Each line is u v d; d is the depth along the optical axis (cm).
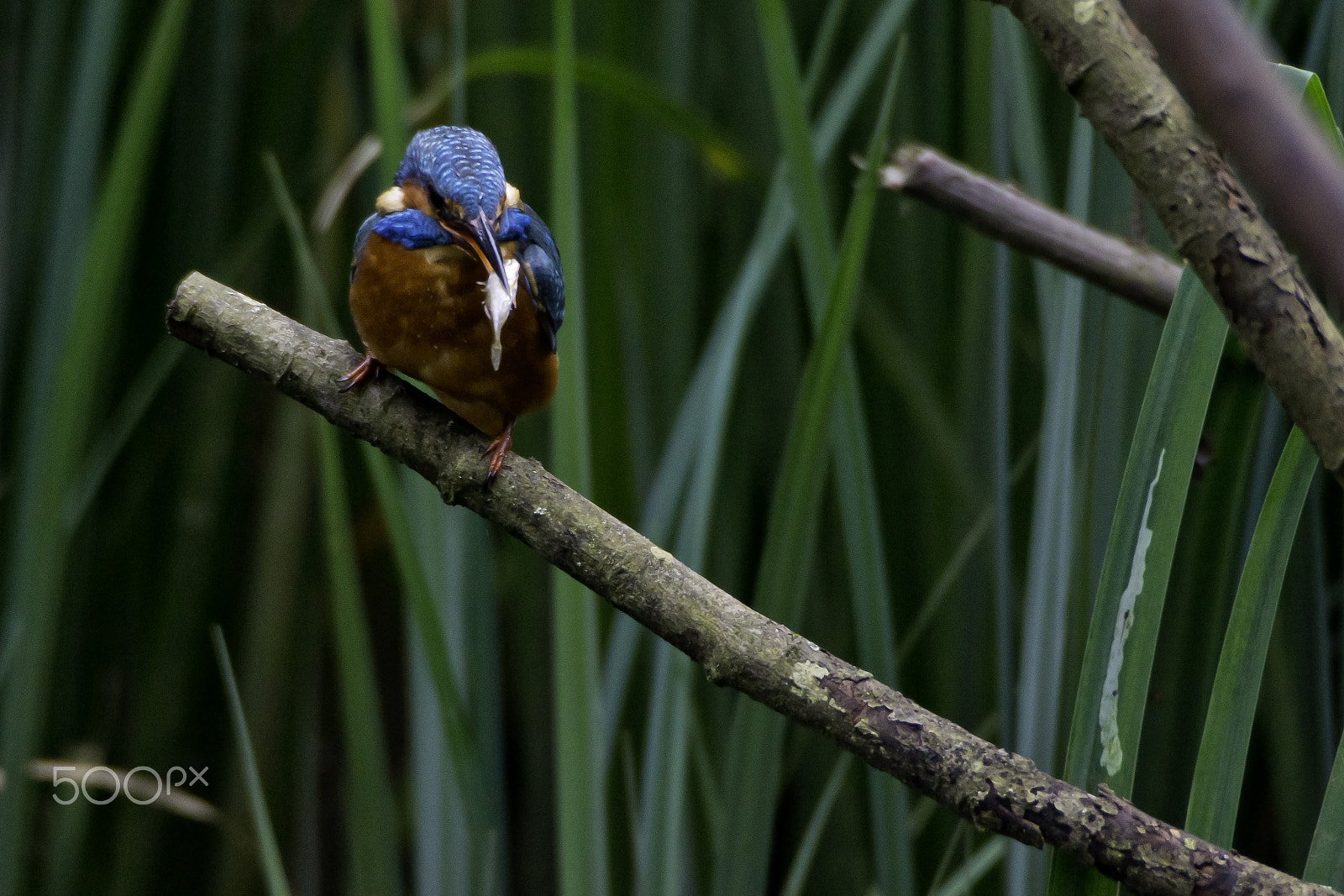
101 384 834
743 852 511
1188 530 531
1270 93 158
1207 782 316
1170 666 539
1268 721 684
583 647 497
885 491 806
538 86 834
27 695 559
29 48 807
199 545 843
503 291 448
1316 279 517
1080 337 564
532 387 503
